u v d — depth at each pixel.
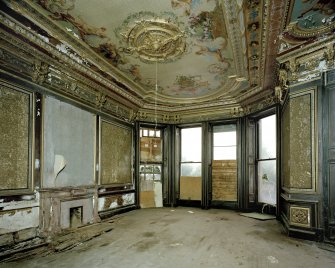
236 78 5.47
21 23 3.37
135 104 7.11
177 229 4.74
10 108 3.65
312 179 3.91
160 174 8.02
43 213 3.99
